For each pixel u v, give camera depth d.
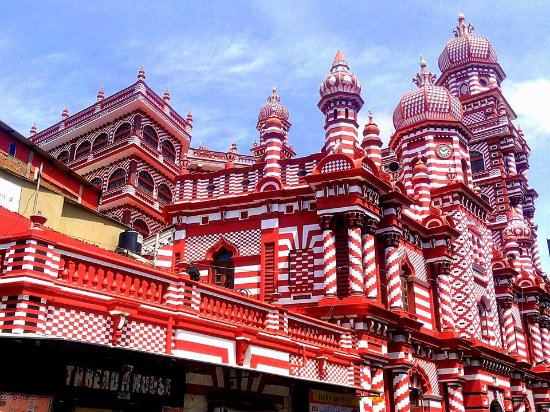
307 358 19.44
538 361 41.19
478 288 33.97
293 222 25.95
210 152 46.72
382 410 22.36
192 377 15.89
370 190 24.83
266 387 17.88
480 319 34.41
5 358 11.41
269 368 17.77
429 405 26.91
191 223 28.05
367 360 22.30
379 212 25.44
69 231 21.06
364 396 20.69
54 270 13.27
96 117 43.00
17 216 17.55
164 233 27.91
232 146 47.00
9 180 18.69
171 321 15.37
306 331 20.30
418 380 26.86
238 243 26.75
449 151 35.72
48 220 19.73
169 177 43.44
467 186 33.91
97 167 42.31
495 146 53.31
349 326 22.47
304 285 24.70
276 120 28.28
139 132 41.06
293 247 25.53
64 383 12.18
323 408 19.42
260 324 18.44
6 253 13.05
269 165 27.31
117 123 42.38
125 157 40.75
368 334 22.56
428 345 27.50
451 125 36.06
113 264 14.62
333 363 20.47
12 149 23.73
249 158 45.78
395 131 38.44
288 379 16.30
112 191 40.09
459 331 31.25
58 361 12.17
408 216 28.50
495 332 34.69
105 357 12.99
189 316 15.83
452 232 30.58
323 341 20.86
